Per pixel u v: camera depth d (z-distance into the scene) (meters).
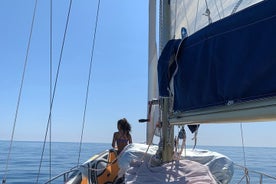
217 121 2.22
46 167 26.50
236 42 1.99
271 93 1.73
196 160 3.75
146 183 2.53
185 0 3.30
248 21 1.91
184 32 2.79
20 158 38.41
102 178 4.81
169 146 3.03
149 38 4.90
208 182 2.48
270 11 1.77
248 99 1.87
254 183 11.96
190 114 2.45
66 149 69.38
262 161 34.03
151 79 4.77
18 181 17.31
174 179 2.54
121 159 3.59
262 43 1.80
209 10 3.16
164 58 2.77
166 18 3.17
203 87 2.29
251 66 1.86
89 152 57.84
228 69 2.04
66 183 4.50
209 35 2.26
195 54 2.41
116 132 5.60
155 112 4.43
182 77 2.56
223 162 3.75
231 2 2.97
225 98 2.06
